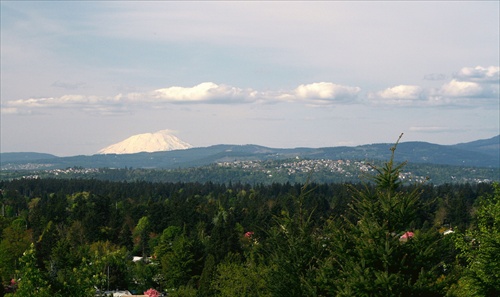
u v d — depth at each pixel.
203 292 72.19
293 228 33.50
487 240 29.05
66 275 30.14
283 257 32.03
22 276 28.86
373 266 23.67
